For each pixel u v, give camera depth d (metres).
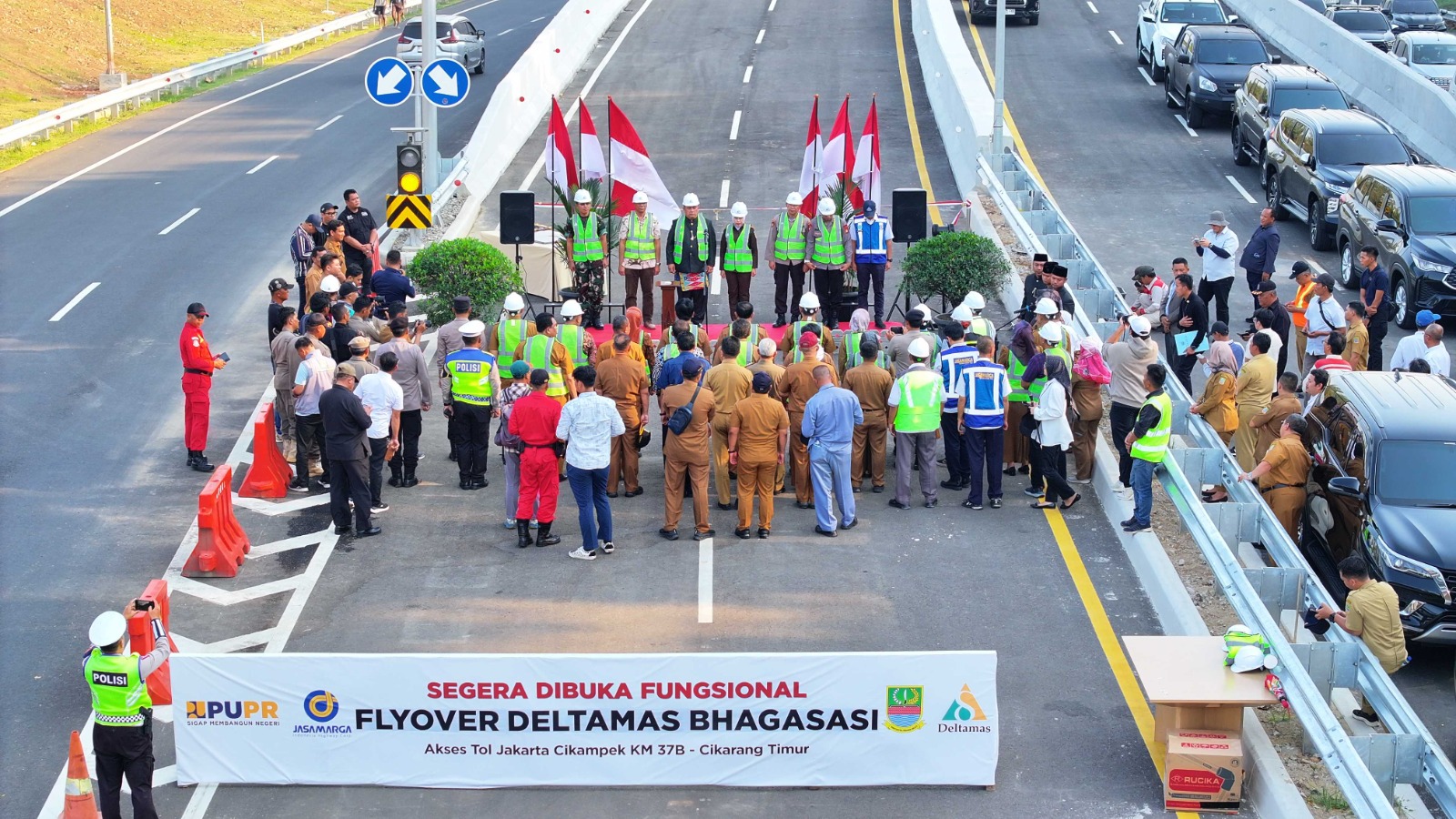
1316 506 13.80
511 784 10.25
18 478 15.85
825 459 14.17
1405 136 30.81
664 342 15.93
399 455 15.67
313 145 32.59
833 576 13.42
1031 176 24.67
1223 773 9.88
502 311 19.80
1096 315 19.45
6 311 21.52
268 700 10.14
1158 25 35.84
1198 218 26.11
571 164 21.34
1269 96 27.86
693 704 10.09
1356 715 11.22
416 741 10.20
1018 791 10.20
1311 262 23.94
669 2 46.03
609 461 13.73
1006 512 14.97
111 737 9.44
